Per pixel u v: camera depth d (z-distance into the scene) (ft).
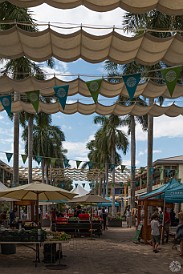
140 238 63.98
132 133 119.96
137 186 199.21
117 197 205.57
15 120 83.15
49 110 53.52
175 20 58.65
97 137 176.96
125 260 44.09
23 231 40.16
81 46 37.11
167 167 134.62
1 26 59.82
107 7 29.84
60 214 91.20
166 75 31.96
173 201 63.16
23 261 42.93
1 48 36.86
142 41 35.76
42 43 36.17
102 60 39.70
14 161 82.17
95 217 84.89
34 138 156.25
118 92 47.19
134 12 30.55
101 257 46.47
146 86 45.70
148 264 41.27
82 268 38.50
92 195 75.31
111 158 158.61
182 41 35.29
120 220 114.52
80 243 63.21
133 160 118.62
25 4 29.63
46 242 39.55
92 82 34.81
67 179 265.54
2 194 41.98
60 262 41.65
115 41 35.83
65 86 35.01
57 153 177.99
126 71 84.28
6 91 45.91
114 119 129.59
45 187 40.88
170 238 70.33
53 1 29.19
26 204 72.02
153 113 54.49
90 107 52.90
